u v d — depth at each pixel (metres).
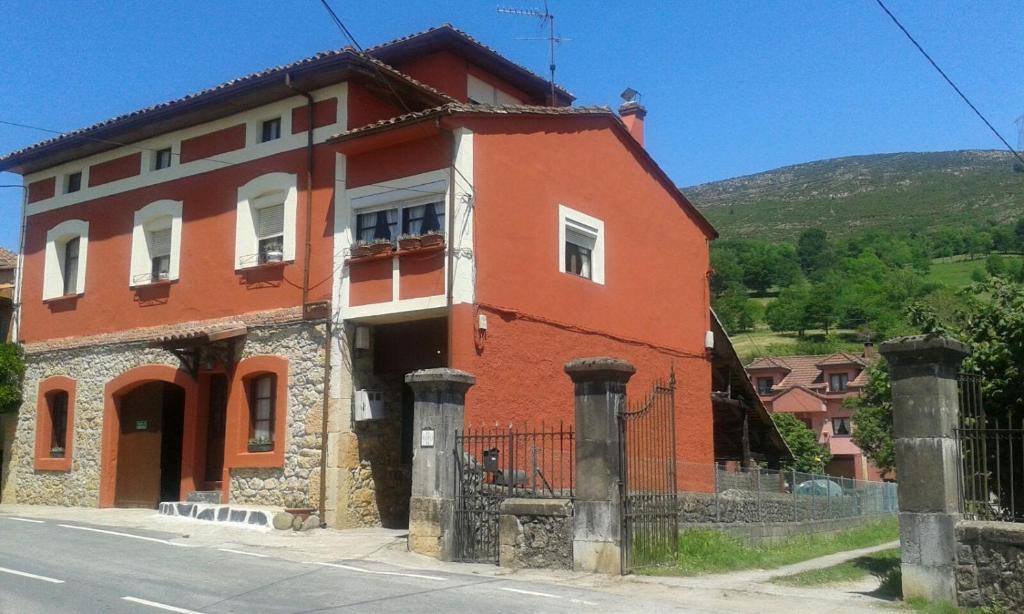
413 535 12.70
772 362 62.62
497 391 15.59
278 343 17.14
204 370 18.33
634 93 23.12
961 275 96.75
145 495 19.45
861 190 195.88
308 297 16.95
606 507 11.26
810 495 22.52
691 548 13.10
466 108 15.56
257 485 16.95
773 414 46.53
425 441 12.84
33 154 21.72
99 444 20.09
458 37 20.34
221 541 14.00
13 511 19.03
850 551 18.38
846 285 87.44
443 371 12.83
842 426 55.47
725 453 28.95
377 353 17.00
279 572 10.98
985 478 10.14
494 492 12.59
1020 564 8.98
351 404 16.38
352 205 16.80
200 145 19.27
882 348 9.96
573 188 18.14
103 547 12.93
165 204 19.66
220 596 9.32
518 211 16.62
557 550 11.61
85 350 20.73
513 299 16.23
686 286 21.88
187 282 18.98
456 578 10.83
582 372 11.63
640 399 19.45
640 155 20.50
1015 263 94.44
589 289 18.28
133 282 20.00
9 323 23.61
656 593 10.13
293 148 17.67
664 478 12.62
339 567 11.55
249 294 17.88
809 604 9.66
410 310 15.72
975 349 12.70
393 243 16.25
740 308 89.12
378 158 16.62
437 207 15.95
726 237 171.38
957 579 9.30
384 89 17.61
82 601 8.91
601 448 11.41
